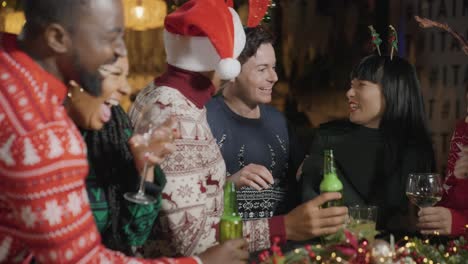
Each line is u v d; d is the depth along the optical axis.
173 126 1.75
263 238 2.05
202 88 2.07
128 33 6.32
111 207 1.83
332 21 5.89
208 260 1.69
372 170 2.87
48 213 1.42
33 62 1.52
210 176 2.04
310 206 2.04
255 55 2.76
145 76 6.41
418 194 2.41
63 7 1.49
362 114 2.88
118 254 1.54
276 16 5.92
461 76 5.41
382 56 2.89
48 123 1.46
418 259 1.95
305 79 5.99
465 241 2.10
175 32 2.06
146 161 1.73
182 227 1.93
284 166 2.94
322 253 1.90
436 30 5.47
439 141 5.52
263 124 2.91
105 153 1.83
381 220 2.87
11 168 1.42
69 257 1.44
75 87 1.65
